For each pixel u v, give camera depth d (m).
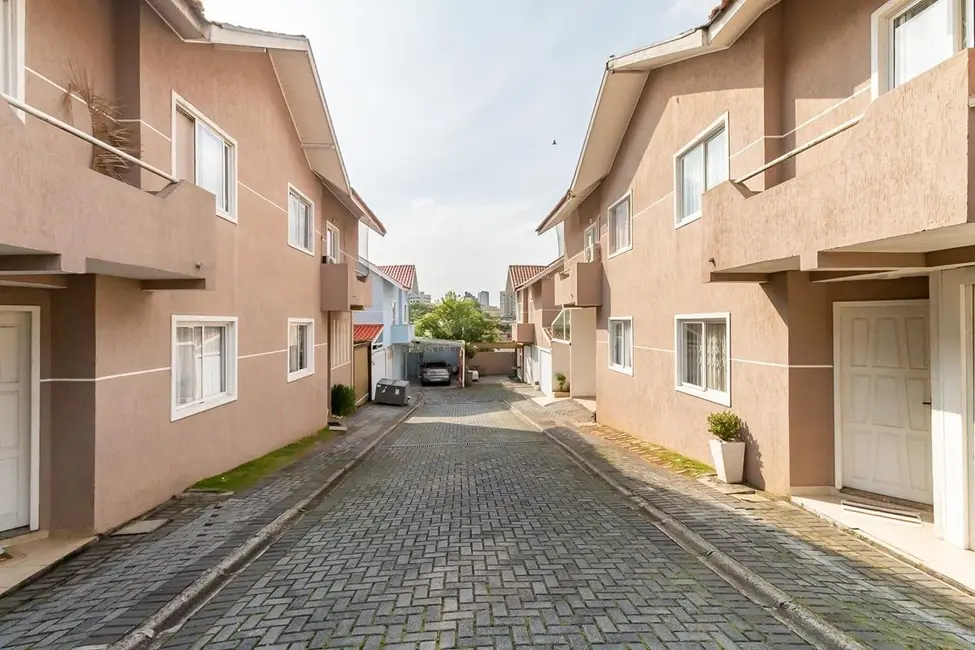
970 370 4.87
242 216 9.38
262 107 10.27
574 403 20.47
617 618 3.74
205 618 3.97
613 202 13.95
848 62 5.85
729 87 7.83
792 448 6.51
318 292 14.52
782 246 5.34
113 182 4.71
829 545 5.06
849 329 6.46
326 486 8.01
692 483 7.64
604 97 11.70
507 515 6.43
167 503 6.95
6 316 5.44
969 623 3.62
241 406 9.41
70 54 5.49
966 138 3.36
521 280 36.22
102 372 5.74
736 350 7.71
